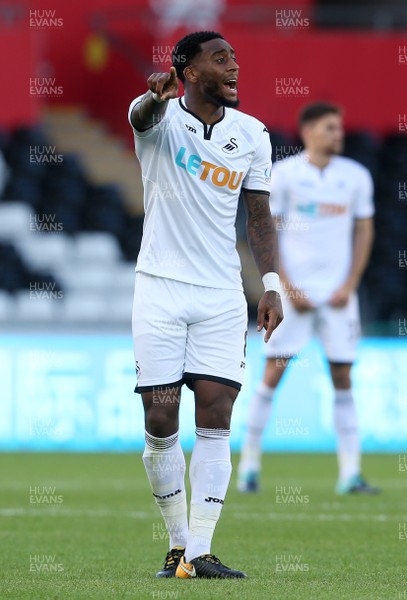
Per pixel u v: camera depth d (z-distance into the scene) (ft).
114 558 78.59
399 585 66.03
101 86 265.54
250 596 59.88
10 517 103.60
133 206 255.09
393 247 252.42
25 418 180.65
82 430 181.78
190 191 68.54
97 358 181.57
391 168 262.06
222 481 68.49
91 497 120.88
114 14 262.47
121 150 262.47
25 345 179.63
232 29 256.73
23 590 62.80
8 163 250.98
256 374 183.73
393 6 279.69
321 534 92.89
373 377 185.78
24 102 239.71
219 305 68.49
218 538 90.48
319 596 60.70
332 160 130.21
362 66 250.57
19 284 229.86
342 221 129.59
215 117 69.46
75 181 253.44
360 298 218.59
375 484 138.00
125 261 246.88
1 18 248.52
